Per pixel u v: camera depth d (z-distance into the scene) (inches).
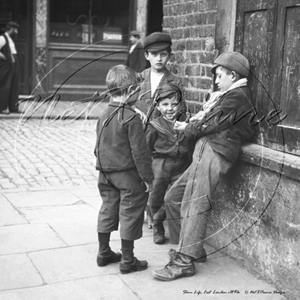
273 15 123.0
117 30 443.5
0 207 177.8
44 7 443.8
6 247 142.6
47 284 121.5
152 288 120.4
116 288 120.2
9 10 462.6
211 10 145.8
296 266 113.7
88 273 127.9
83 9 447.2
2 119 362.6
